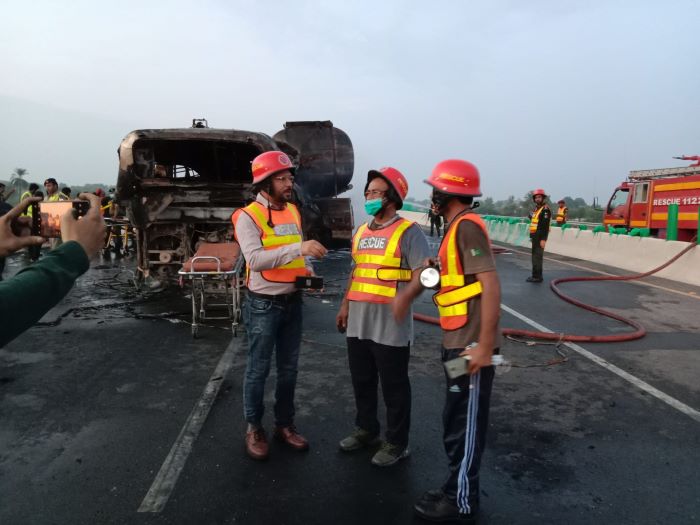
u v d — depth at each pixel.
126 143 7.37
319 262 12.06
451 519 2.80
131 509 2.91
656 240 11.89
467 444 2.73
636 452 3.61
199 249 6.61
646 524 2.83
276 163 3.50
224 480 3.21
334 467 3.38
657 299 8.95
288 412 3.65
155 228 7.84
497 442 3.74
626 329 6.91
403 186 3.34
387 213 3.40
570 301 8.50
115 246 14.05
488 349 2.58
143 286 8.55
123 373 5.00
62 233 1.11
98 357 5.45
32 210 1.19
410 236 3.25
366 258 3.36
